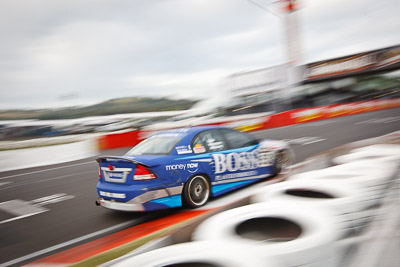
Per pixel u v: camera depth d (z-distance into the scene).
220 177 4.60
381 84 35.41
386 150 4.45
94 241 3.54
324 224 1.75
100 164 4.36
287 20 32.91
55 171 10.22
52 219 4.59
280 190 2.64
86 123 38.38
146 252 1.82
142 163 3.89
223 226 1.99
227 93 35.34
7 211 5.32
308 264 1.43
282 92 33.34
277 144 5.65
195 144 4.48
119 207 4.02
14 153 12.44
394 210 1.82
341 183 2.55
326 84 36.19
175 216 4.10
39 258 3.19
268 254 1.53
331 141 10.20
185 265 1.57
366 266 1.34
